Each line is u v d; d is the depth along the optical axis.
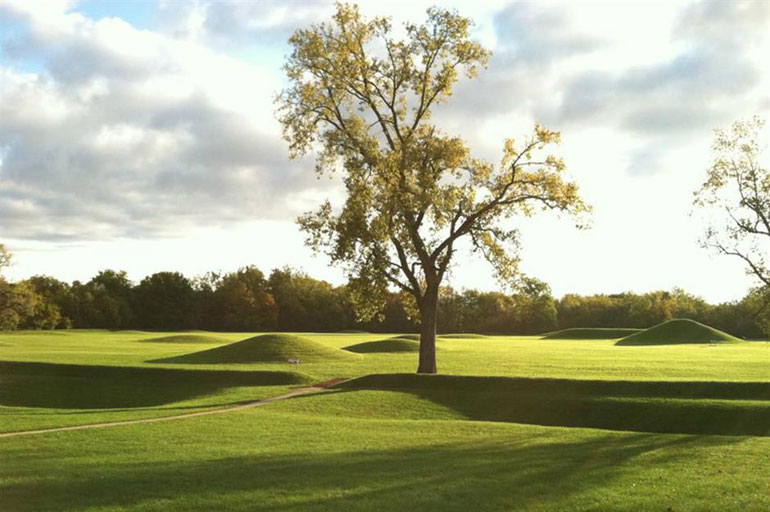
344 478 16.98
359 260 42.12
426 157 41.41
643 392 35.47
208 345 85.25
